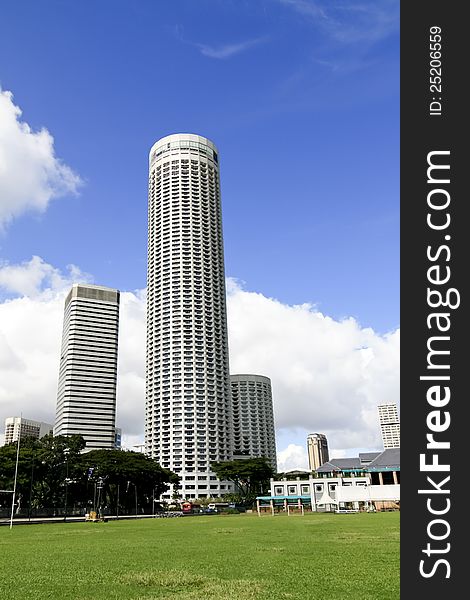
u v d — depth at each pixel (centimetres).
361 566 2111
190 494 19012
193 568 2173
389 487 9388
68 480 12125
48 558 2745
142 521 8750
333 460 15738
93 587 1750
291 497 11869
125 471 11938
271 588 1641
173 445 19700
